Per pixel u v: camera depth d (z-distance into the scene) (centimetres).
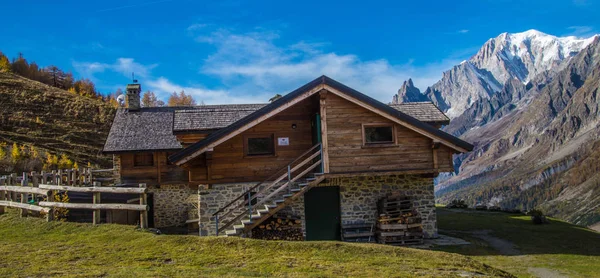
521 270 1377
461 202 3659
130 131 2805
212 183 1752
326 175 1711
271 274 971
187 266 1014
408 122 1759
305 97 1705
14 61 10719
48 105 6112
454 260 1169
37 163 3728
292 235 1786
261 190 1791
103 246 1182
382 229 1789
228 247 1182
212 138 1683
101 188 1405
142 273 938
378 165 1759
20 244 1207
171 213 2606
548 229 2211
